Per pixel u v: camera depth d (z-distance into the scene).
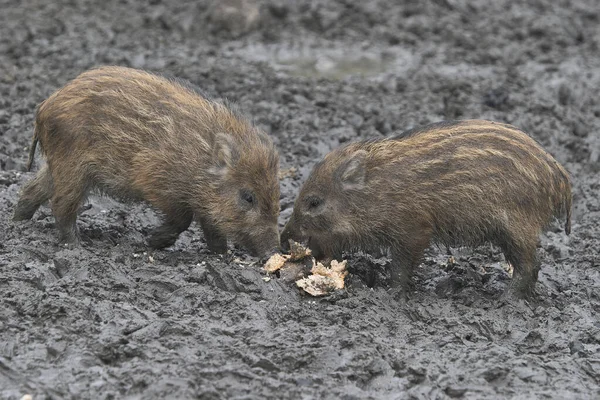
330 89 33.28
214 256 21.69
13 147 27.12
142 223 23.30
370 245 21.25
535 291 21.25
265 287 19.72
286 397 16.06
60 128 20.69
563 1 45.97
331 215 21.08
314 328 18.47
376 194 20.72
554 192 20.58
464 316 19.59
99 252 20.67
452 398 16.67
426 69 36.88
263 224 20.89
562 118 32.59
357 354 17.38
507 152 20.20
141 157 20.67
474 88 34.62
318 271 20.25
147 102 20.69
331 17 41.25
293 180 26.92
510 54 39.28
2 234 21.44
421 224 20.62
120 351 16.92
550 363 17.81
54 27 37.66
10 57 34.69
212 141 20.81
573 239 24.97
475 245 20.89
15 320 17.64
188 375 16.30
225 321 18.45
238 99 31.86
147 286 19.48
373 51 39.06
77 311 17.98
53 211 21.19
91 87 20.77
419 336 18.64
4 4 39.94
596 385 17.44
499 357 17.89
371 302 19.81
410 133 21.05
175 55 36.19
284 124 30.34
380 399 16.23
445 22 41.88
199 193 20.84
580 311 20.25
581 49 41.09
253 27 40.19
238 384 16.25
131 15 40.44
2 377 16.09
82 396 15.70
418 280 21.86
